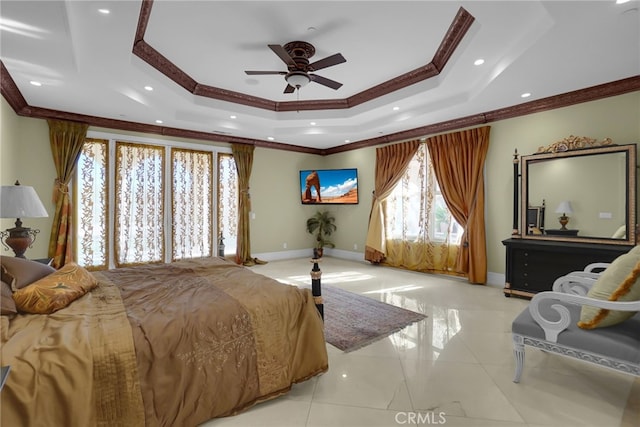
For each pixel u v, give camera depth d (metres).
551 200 3.89
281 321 2.00
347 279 5.04
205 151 5.89
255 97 4.75
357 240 6.69
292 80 3.22
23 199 2.67
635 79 3.31
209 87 4.35
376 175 6.13
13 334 1.46
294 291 2.19
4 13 2.10
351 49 3.29
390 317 3.33
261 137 6.14
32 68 3.03
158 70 3.62
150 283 2.37
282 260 6.77
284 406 1.90
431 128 5.19
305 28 2.89
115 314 1.73
